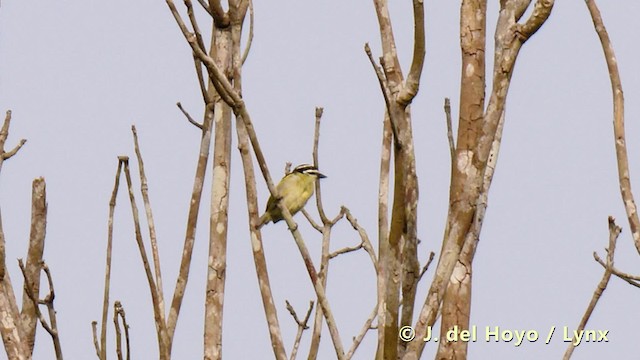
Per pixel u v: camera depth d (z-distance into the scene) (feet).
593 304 36.65
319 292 31.48
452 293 28.86
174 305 39.52
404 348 30.17
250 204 35.63
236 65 35.83
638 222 35.40
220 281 38.96
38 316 35.91
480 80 29.22
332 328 31.32
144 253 37.11
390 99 32.55
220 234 39.52
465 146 29.09
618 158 36.19
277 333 34.86
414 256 30.30
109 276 38.63
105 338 37.76
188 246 40.40
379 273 31.81
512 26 28.81
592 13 37.47
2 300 30.68
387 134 33.30
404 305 30.25
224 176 39.91
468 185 28.89
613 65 36.91
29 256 38.06
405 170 30.60
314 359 38.83
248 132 31.22
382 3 33.78
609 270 36.45
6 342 30.50
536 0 28.58
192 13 35.22
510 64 28.73
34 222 38.32
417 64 30.14
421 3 29.76
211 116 41.32
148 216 40.55
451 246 28.96
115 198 39.65
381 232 32.35
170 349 36.76
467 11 29.45
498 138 32.55
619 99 36.60
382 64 33.58
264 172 31.24
